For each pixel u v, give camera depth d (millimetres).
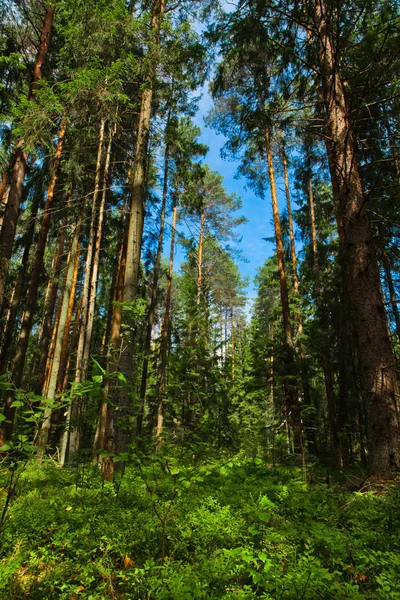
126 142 13852
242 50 8500
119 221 15352
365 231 6422
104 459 6328
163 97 10625
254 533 2740
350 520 3789
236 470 6691
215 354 18312
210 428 13266
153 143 13148
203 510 3941
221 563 2709
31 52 12953
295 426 10039
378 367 5711
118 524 3611
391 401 5508
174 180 16422
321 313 13180
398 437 5344
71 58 10359
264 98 9508
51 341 20250
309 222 18109
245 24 7629
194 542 3279
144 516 3764
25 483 5656
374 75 6547
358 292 6195
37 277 12609
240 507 4328
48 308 17328
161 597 2338
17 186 10203
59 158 12766
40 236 12625
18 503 4508
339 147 6922
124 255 12430
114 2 8461
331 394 14062
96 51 9523
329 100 7250
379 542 3229
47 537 3506
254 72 9609
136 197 8680
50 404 2955
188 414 15062
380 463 5324
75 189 14562
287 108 8547
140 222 8602
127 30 8812
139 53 10398
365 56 7203
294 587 2328
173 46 8891
